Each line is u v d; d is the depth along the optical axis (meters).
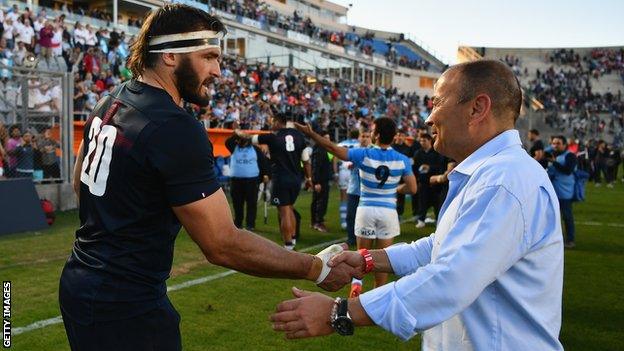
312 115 25.86
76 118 14.32
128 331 1.96
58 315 4.91
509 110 1.87
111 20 28.09
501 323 1.72
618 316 5.51
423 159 11.06
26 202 9.17
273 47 38.91
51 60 17.23
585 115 49.72
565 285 6.75
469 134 1.88
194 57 2.02
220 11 34.03
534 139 10.66
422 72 58.41
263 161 10.48
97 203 1.99
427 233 10.48
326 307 1.77
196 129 1.96
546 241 1.71
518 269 1.71
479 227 1.64
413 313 1.63
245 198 10.14
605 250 9.08
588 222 12.42
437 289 1.62
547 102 53.28
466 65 1.91
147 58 2.04
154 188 1.93
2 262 6.86
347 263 2.28
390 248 2.33
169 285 6.12
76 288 1.99
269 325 4.91
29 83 10.97
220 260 2.02
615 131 47.97
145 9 29.67
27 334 4.44
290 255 2.15
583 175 9.31
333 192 17.88
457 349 1.78
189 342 4.45
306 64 41.84
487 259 1.61
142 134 1.90
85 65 17.59
